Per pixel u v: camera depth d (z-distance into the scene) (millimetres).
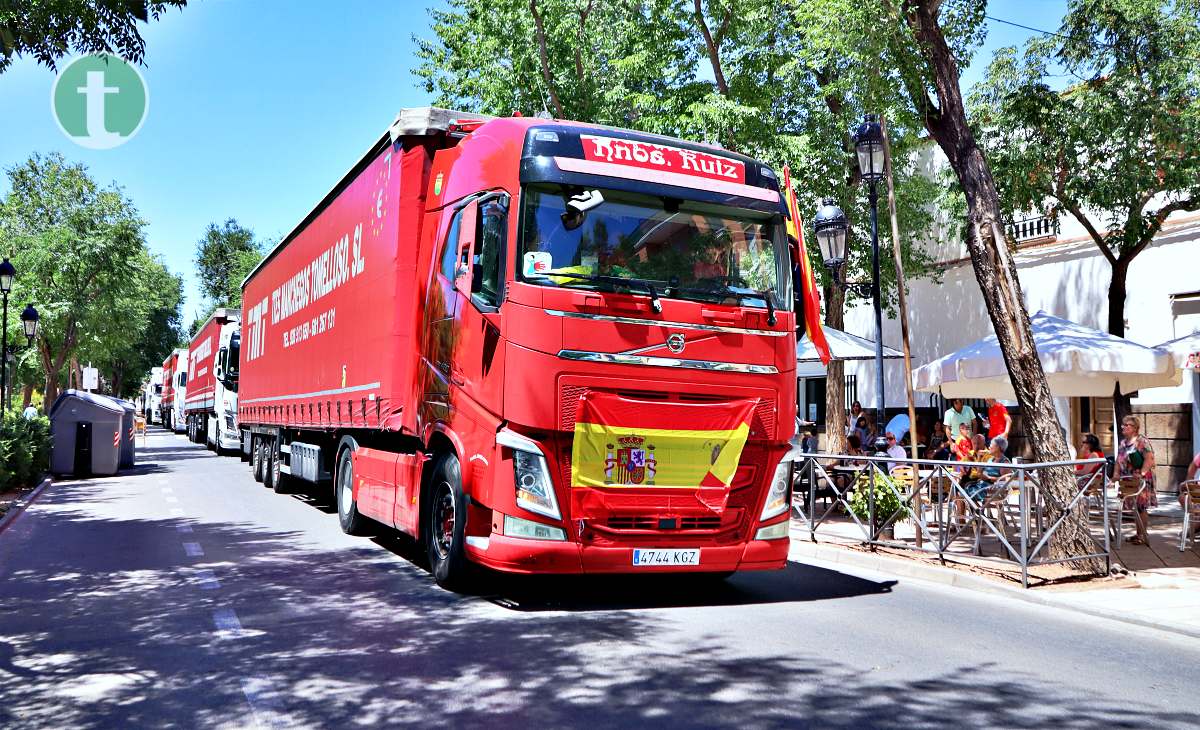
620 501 7586
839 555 10766
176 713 5027
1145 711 5156
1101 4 17344
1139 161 17422
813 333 8531
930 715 5016
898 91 11531
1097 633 7102
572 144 7793
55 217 39375
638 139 8055
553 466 7496
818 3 12156
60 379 53250
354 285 11633
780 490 8227
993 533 9727
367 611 7520
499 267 7652
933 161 24375
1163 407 18875
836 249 14227
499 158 7945
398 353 9641
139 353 69438
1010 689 5523
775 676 5711
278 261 17484
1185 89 17031
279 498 16641
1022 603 8320
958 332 24172
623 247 7734
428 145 9750
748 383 7984
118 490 18500
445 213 8984
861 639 6707
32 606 7742
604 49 23281
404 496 9453
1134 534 12234
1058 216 21328
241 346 22344
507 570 7465
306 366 14578
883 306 23906
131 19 9672
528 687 5465
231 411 30156
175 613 7430
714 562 7891
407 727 4797
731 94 20234
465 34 25656
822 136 19656
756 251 8234
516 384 7418
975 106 19859
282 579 8891
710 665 5945
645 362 7621
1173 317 18672
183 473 23062
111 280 39406
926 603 8172
